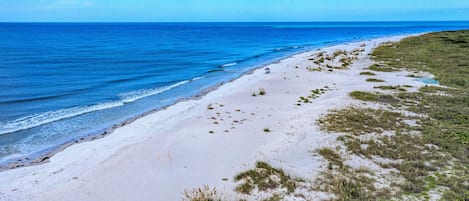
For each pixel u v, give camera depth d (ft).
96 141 46.70
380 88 72.28
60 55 154.81
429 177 31.53
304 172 32.86
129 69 117.08
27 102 69.41
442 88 70.79
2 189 32.60
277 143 42.14
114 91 81.87
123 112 63.05
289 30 492.95
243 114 56.90
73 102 70.54
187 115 57.82
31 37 297.33
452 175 31.91
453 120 49.70
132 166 37.32
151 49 193.77
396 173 32.45
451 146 38.99
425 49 139.33
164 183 32.73
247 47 209.05
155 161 38.34
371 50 152.25
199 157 38.93
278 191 29.25
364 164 34.53
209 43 243.60
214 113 58.03
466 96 63.93
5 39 265.13
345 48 173.47
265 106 61.82
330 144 40.11
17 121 56.65
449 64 102.17
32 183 33.91
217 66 125.08
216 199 28.12
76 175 35.60
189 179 33.27
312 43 234.79
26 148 44.86
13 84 87.10
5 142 46.93
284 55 156.25
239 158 38.01
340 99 63.46
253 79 90.22
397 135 43.14
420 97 63.62
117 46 212.43
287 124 50.14
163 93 79.71
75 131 51.96
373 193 28.43
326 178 31.48
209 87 84.99
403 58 118.21
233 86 82.74
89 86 86.79
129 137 47.73
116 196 30.55
